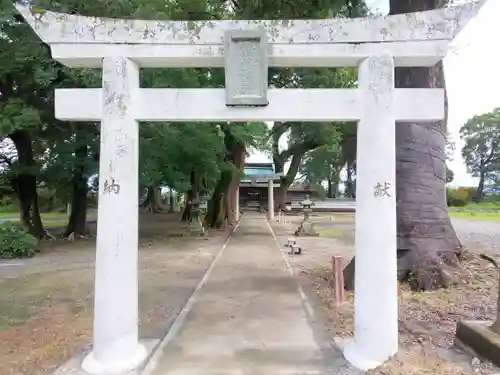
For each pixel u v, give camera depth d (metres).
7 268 12.39
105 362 4.93
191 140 17.73
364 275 5.03
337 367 5.09
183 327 6.68
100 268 5.02
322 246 17.08
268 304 8.03
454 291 8.03
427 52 5.01
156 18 10.34
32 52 12.27
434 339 5.84
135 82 5.16
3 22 12.02
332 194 57.41
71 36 5.04
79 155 17.45
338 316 7.16
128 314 5.05
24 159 16.92
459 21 4.98
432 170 9.16
